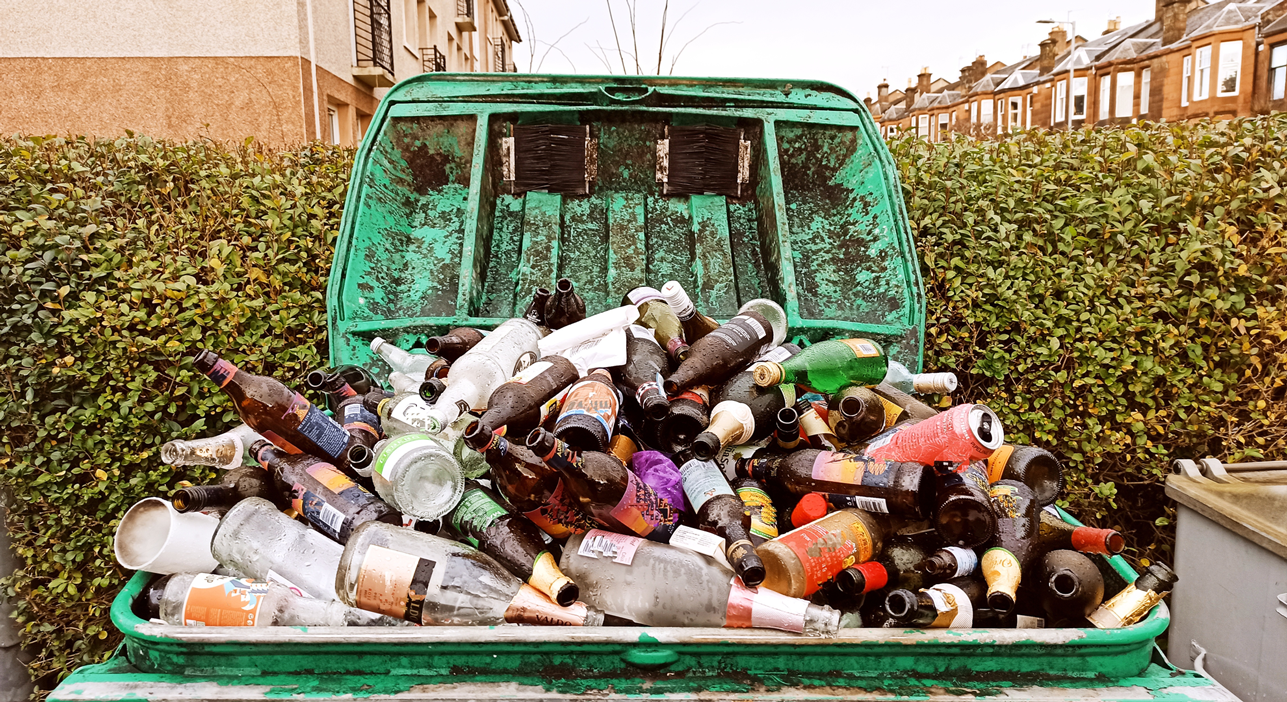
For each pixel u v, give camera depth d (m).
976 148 3.32
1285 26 25.25
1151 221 2.72
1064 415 2.72
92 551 2.65
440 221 2.67
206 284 2.74
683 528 1.36
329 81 9.71
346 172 3.19
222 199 2.94
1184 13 29.08
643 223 2.75
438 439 1.47
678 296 1.88
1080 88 33.62
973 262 2.79
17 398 2.47
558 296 2.06
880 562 1.40
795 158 2.82
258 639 1.22
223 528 1.36
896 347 2.25
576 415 1.48
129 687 1.23
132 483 2.57
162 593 1.33
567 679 1.25
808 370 1.86
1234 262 2.56
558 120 2.83
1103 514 2.80
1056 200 2.84
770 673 1.25
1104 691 1.24
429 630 1.22
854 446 1.60
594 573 1.34
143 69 8.66
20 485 2.52
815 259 2.59
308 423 1.52
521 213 2.79
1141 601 1.34
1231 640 1.92
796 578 1.26
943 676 1.26
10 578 2.61
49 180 2.82
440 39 15.31
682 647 1.23
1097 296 2.66
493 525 1.40
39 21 8.56
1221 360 2.70
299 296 2.75
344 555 1.29
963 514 1.32
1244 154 2.78
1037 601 1.40
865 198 2.65
